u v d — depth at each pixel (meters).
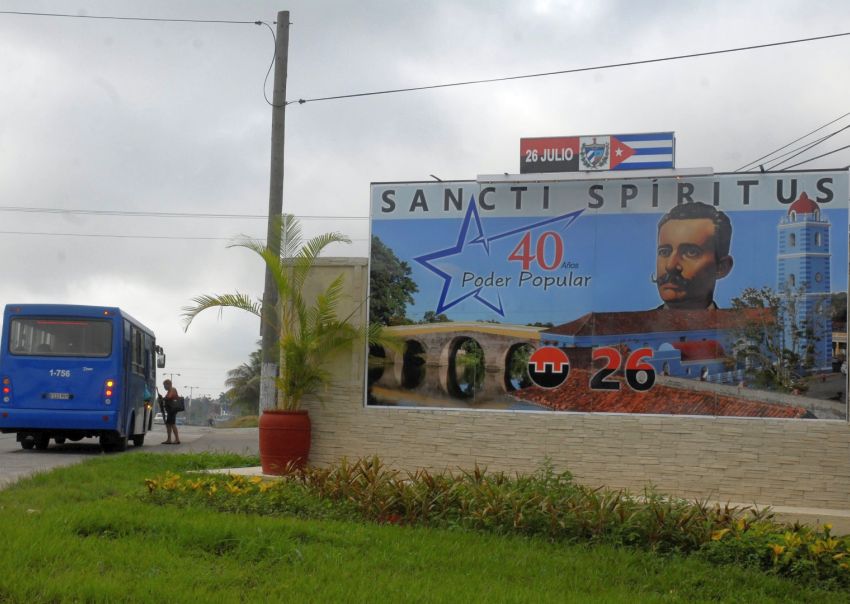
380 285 15.12
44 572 8.26
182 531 10.16
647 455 14.05
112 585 7.88
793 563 10.12
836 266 13.71
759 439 13.70
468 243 14.88
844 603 9.26
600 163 14.40
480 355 14.77
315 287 15.51
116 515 10.71
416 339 14.98
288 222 15.91
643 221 14.34
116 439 26.19
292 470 14.28
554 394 14.45
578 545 10.66
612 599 8.52
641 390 14.19
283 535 10.22
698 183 14.18
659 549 10.75
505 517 11.34
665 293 14.20
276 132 20.66
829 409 13.55
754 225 13.98
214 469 17.55
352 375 15.27
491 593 8.37
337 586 8.32
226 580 8.45
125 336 25.67
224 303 15.65
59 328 24.86
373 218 15.20
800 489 13.52
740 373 13.88
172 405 31.11
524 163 14.63
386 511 11.86
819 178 13.86
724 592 9.26
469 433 14.71
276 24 20.94
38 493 13.34
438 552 10.00
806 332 13.71
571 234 14.55
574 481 14.23
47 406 24.53
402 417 15.00
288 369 15.23
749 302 13.93
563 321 14.50
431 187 15.05
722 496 13.74
